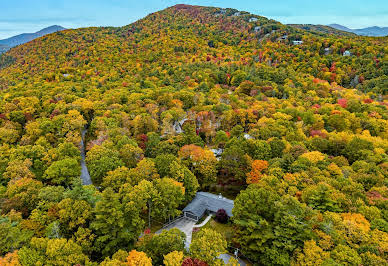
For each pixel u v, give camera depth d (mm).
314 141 68375
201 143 72938
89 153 62562
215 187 62000
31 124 75500
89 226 38031
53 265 30234
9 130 71250
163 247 34875
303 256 32281
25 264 29156
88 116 91562
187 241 44594
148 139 73375
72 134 74938
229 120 87062
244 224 37406
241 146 63875
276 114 88000
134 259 30172
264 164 55938
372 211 38094
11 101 94312
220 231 47938
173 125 87375
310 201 41375
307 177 48750
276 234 34719
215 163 61219
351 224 35156
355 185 45844
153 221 51125
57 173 55344
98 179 57438
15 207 42406
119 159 60344
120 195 44750
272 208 38375
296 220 35656
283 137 72000
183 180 54219
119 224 37125
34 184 48688
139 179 51219
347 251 31703
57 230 34938
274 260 33750
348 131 81125
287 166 55469
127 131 75812
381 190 44250
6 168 55031
